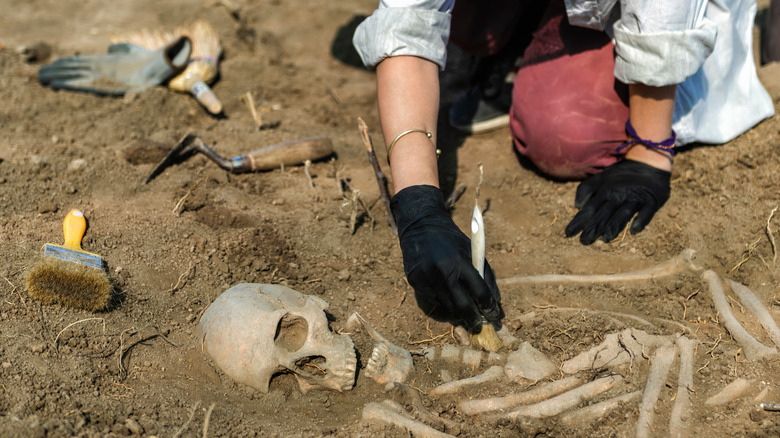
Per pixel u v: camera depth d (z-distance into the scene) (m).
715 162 3.32
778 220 2.93
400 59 2.71
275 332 2.22
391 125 2.69
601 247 3.06
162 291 2.64
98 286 2.41
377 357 2.32
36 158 3.34
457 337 2.59
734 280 2.83
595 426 2.16
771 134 3.38
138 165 3.49
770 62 4.21
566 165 3.36
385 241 3.11
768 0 5.29
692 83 3.24
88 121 3.89
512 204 3.42
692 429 2.08
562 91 3.29
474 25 3.84
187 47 4.48
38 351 2.18
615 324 2.57
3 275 2.46
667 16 2.74
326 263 2.96
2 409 1.94
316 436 2.11
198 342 2.40
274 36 5.46
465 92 4.29
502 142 3.96
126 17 5.77
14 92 4.17
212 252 2.87
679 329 2.56
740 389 2.22
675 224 3.09
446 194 3.48
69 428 1.89
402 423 2.12
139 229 2.92
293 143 3.64
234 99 4.36
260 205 3.30
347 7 6.07
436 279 2.30
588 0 2.88
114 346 2.32
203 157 3.62
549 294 2.79
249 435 2.07
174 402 2.15
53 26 5.61
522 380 2.35
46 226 2.84
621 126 3.24
